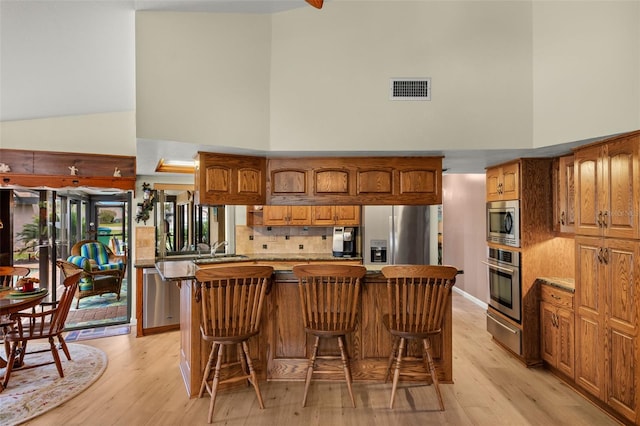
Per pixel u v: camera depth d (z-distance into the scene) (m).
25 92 3.46
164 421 2.55
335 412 2.66
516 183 3.54
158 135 2.58
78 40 2.71
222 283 2.69
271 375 3.18
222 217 5.21
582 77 2.59
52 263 4.67
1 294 3.31
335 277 2.75
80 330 4.51
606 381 2.58
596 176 2.65
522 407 2.74
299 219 5.09
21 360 3.37
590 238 2.73
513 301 3.61
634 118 2.30
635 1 2.30
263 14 2.94
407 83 2.98
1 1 2.16
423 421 2.55
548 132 2.82
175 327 4.51
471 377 3.24
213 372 2.94
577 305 2.89
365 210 4.83
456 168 4.23
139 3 2.45
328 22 2.98
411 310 2.72
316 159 3.31
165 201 4.89
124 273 5.59
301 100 2.96
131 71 3.31
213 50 2.77
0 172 4.08
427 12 2.98
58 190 4.56
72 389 2.98
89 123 4.44
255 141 2.90
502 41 2.96
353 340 3.15
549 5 2.82
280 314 3.18
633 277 2.35
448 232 6.97
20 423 2.52
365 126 2.97
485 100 2.96
